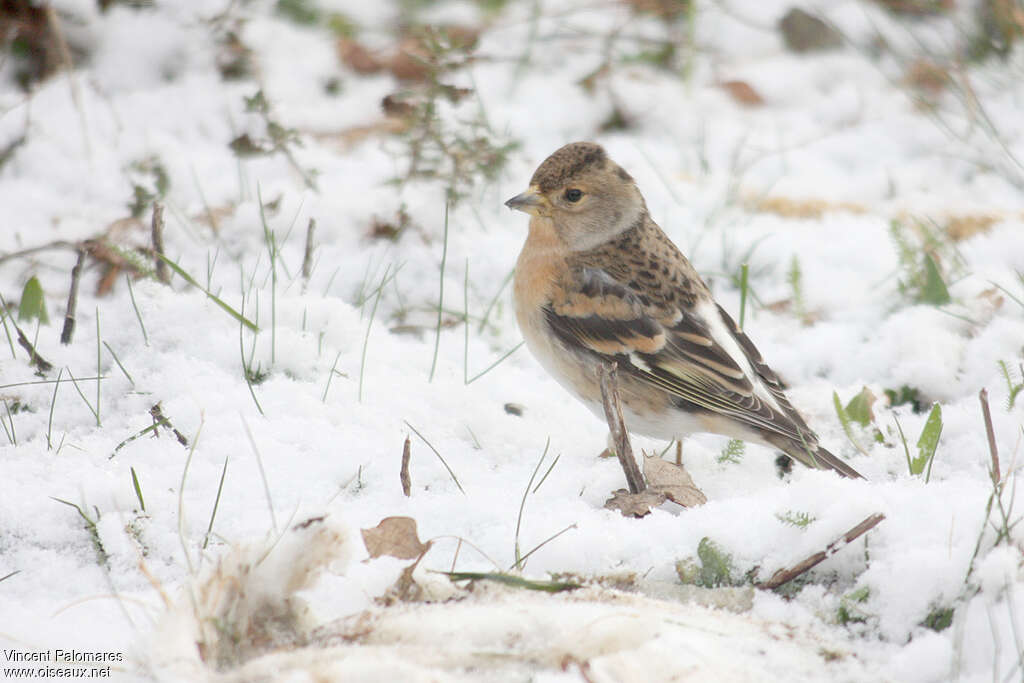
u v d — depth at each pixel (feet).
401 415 30.04
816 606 21.57
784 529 22.89
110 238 39.40
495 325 36.68
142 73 49.98
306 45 53.93
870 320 36.76
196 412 28.91
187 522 24.20
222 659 18.65
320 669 17.37
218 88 49.49
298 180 43.75
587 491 26.96
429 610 19.77
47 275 37.73
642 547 23.15
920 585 21.02
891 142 49.29
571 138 49.16
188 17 51.65
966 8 57.52
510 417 30.83
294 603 19.52
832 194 45.19
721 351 30.27
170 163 44.29
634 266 31.65
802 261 40.29
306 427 28.50
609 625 18.94
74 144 45.11
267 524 24.16
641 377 30.63
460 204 42.34
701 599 21.81
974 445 28.91
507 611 19.47
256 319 32.71
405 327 36.06
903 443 29.68
